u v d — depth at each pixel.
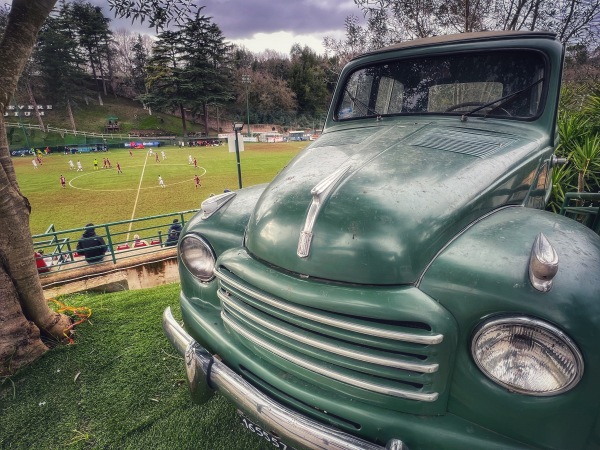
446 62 2.61
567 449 1.22
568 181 5.43
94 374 3.06
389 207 1.43
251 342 1.66
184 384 2.90
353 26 7.42
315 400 1.47
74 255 8.57
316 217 1.48
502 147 2.03
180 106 66.06
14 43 2.86
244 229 1.97
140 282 7.24
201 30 62.91
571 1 6.24
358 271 1.35
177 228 9.07
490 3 6.72
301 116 84.31
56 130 59.53
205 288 2.01
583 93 6.83
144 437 2.45
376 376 1.35
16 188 3.08
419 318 1.24
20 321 3.14
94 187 24.91
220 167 33.16
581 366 1.13
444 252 1.40
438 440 1.31
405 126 2.38
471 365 1.29
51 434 2.52
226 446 2.35
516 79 2.40
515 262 1.26
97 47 74.50
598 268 1.25
